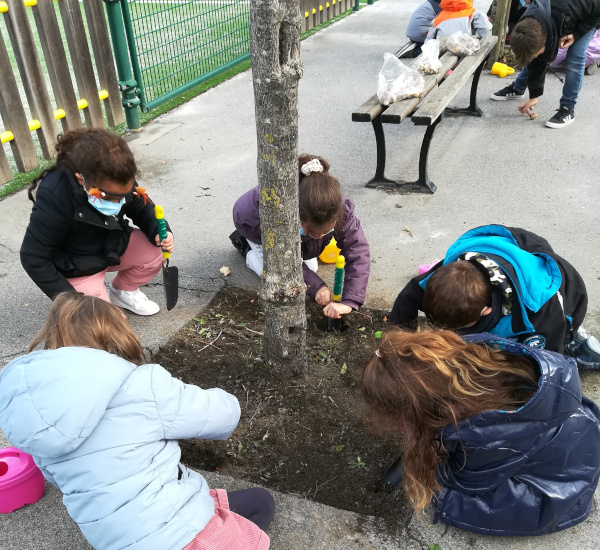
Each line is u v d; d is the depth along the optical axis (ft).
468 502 5.80
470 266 6.22
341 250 9.25
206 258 11.12
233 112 18.44
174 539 4.72
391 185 13.51
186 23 23.36
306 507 6.34
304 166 7.82
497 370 5.19
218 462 7.06
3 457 6.31
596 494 6.42
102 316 5.19
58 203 7.53
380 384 5.04
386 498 6.51
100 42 16.03
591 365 7.95
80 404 4.38
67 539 6.03
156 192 13.56
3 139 13.62
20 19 13.35
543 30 14.25
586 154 14.80
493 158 14.82
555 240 11.24
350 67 22.70
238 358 8.59
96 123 16.56
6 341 8.90
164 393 4.95
